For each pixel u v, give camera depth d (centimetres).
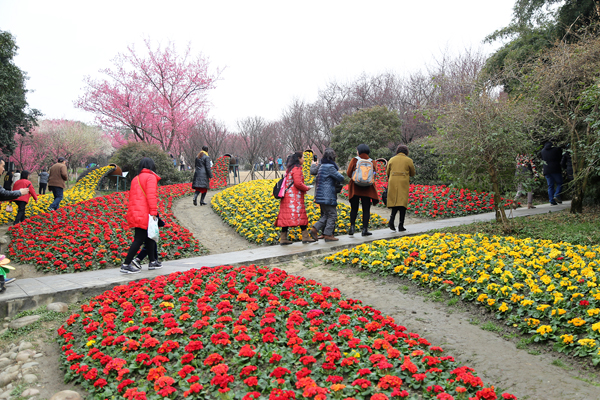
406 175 855
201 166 1445
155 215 614
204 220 1222
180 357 336
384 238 809
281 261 704
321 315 414
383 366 292
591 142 829
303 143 3569
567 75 786
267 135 3428
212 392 291
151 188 611
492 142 723
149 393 293
